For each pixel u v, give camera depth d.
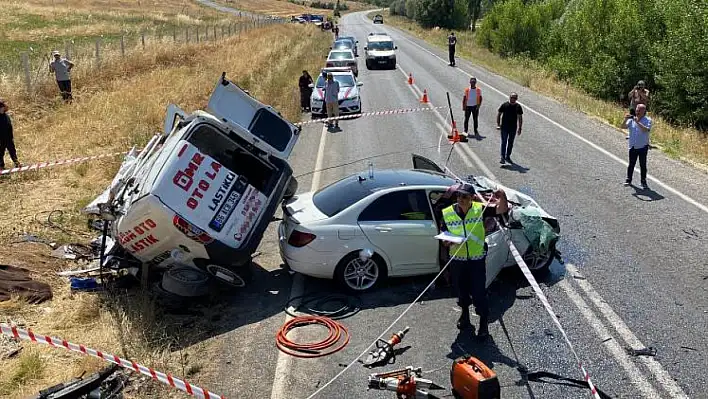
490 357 6.17
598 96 25.19
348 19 103.56
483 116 19.23
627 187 11.67
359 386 5.76
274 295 7.73
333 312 7.19
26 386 5.64
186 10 85.81
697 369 5.82
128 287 7.98
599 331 6.53
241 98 8.34
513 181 12.12
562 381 5.71
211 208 7.41
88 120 16.72
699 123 19.89
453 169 13.03
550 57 31.52
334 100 18.02
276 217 10.62
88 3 73.81
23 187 11.60
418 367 6.00
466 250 6.37
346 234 7.47
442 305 7.32
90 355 6.11
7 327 5.46
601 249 8.70
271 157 8.23
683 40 19.45
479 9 72.62
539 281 7.79
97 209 8.58
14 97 18.00
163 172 7.22
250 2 129.75
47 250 8.85
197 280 7.40
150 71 25.42
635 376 5.73
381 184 7.93
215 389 5.77
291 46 40.97
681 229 9.40
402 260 7.68
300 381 5.88
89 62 23.81
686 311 6.89
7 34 38.03
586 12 27.58
